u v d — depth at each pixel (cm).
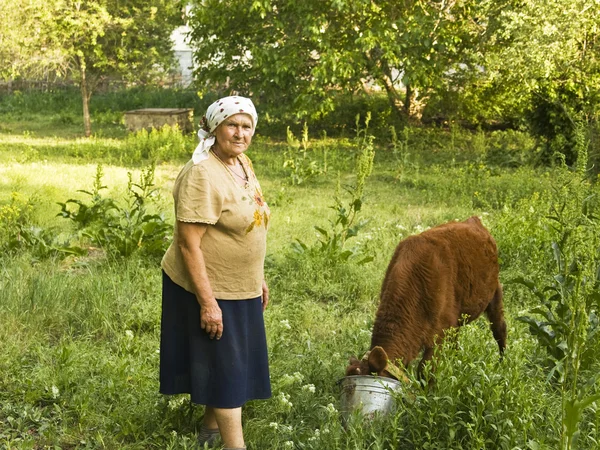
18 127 2494
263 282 446
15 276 671
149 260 789
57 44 2150
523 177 1370
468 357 439
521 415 411
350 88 2059
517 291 724
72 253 797
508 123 2283
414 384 429
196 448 417
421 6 1870
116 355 535
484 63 1720
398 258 486
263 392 420
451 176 1511
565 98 1535
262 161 1748
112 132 2389
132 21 2278
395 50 1864
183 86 3173
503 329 560
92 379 491
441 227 517
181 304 402
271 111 2164
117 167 1584
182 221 386
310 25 1811
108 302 635
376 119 2272
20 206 992
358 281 750
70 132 2394
